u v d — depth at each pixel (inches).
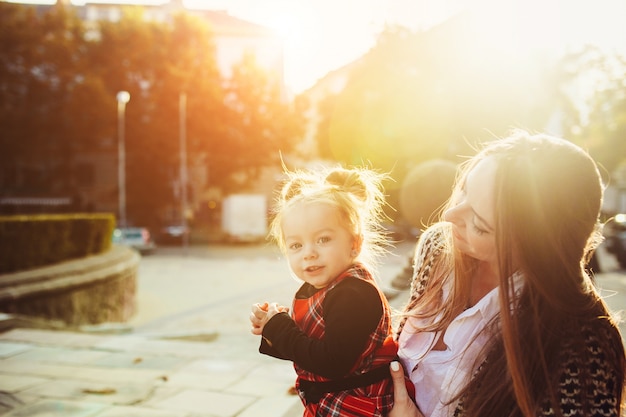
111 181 1664.6
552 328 40.9
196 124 1375.5
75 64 1341.0
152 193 1437.0
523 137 45.1
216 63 1443.2
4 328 248.1
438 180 290.0
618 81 772.6
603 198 42.5
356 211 54.5
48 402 153.8
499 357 44.5
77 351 211.2
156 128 1352.1
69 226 451.5
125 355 205.5
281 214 55.7
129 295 498.6
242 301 505.7
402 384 51.1
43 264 408.8
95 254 505.7
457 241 47.9
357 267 54.5
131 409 149.2
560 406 39.8
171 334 276.8
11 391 163.2
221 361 197.8
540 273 40.6
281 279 663.1
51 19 1349.7
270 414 145.6
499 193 42.3
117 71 1353.3
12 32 1301.7
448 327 49.8
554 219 40.5
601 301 42.6
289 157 1483.8
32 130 1386.6
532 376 40.7
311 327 53.1
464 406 45.6
